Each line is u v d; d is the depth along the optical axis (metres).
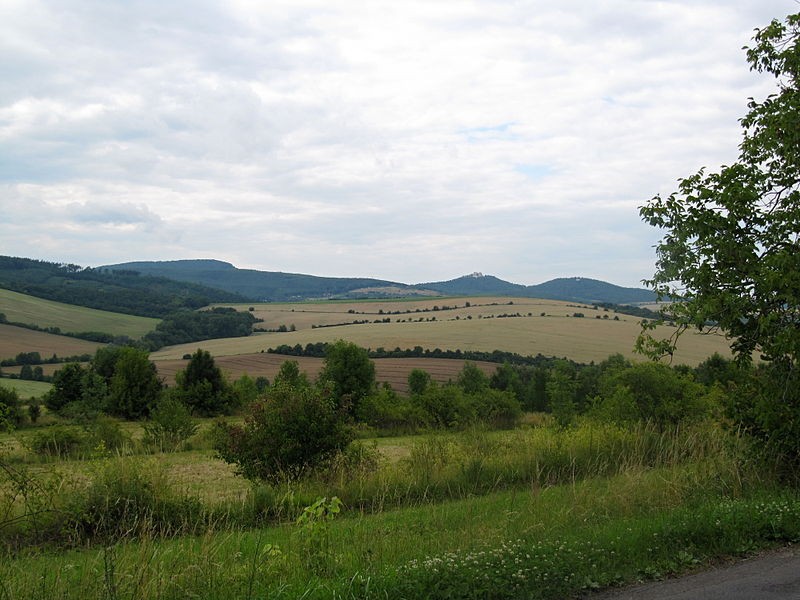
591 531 6.83
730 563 6.01
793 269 9.14
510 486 12.98
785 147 9.65
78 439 17.92
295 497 11.88
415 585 5.07
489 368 67.44
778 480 9.05
